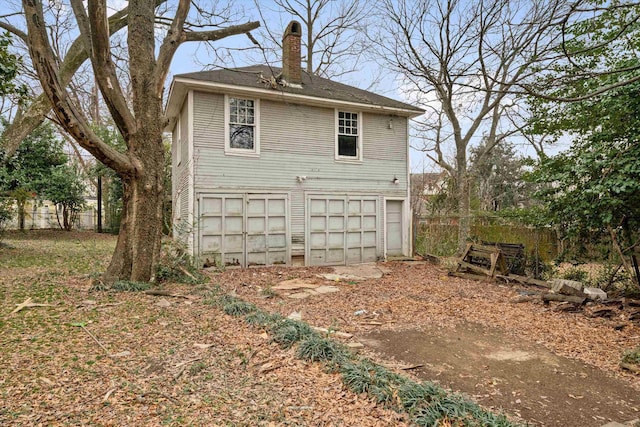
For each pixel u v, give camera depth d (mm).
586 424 3252
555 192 8594
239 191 11234
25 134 11031
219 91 10953
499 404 3572
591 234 8461
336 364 4113
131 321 5520
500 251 9750
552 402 3637
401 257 13633
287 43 12414
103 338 4820
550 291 8055
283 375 3967
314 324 5961
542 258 10438
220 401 3402
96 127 20922
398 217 13883
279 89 10742
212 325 5496
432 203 20172
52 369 3893
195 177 10680
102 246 15039
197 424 3027
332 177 12594
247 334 5176
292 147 12000
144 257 7859
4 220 15008
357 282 9711
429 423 3041
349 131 12945
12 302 6262
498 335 5594
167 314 5934
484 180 27281
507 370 4379
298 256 12094
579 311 6805
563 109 8430
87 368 3953
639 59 6840
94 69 6844
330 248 12547
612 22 7055
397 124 13734
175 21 7906
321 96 11953
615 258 8430
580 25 7285
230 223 11125
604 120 7602
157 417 3107
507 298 7918
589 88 7527
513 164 26891
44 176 18953
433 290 8719
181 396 3469
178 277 8547
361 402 3422
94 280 7691
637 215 7523
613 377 4227
